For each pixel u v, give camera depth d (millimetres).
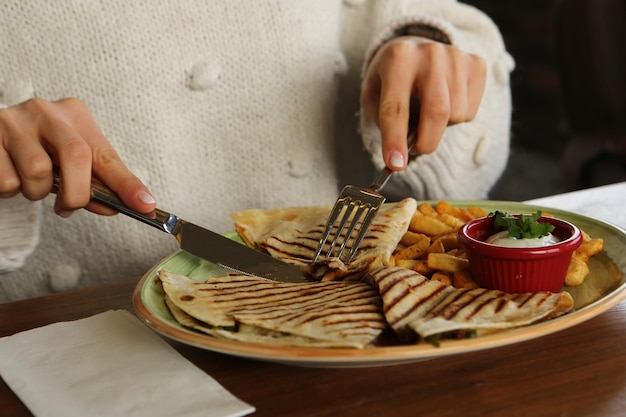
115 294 691
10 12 882
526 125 2707
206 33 937
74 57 903
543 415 521
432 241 717
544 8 2650
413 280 606
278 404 540
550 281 623
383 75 801
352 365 550
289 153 992
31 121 696
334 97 1015
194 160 959
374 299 599
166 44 924
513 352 582
